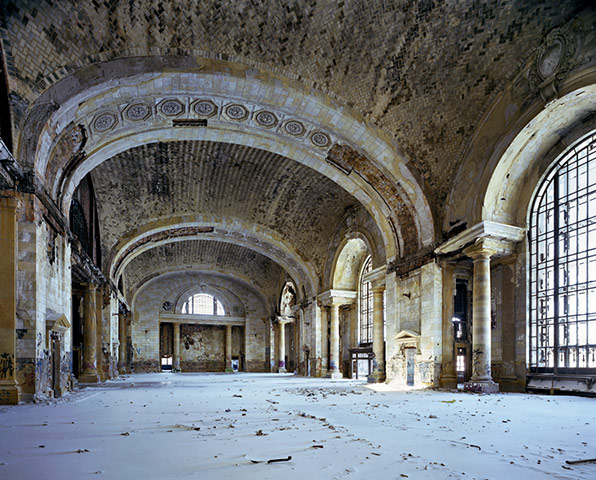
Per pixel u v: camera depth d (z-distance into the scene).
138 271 39.88
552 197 15.74
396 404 11.52
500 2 12.95
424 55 14.73
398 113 16.72
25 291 12.20
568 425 7.88
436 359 17.72
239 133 19.08
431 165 17.84
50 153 13.96
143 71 13.91
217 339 48.31
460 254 17.00
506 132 15.05
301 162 20.62
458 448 5.78
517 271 16.48
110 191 24.47
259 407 10.75
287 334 44.03
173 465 4.81
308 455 5.29
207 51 13.91
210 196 26.92
